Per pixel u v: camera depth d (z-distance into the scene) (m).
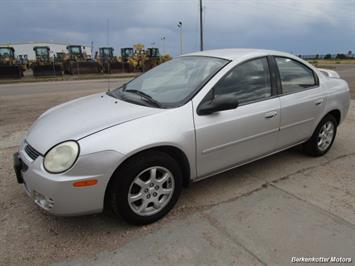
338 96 4.28
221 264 2.28
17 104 9.05
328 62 54.69
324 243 2.50
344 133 5.48
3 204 3.10
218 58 3.38
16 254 2.40
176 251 2.42
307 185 3.48
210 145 2.95
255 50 3.63
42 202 2.47
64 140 2.44
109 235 2.62
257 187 3.44
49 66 23.97
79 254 2.40
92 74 26.64
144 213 2.72
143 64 29.05
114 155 2.40
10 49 26.64
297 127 3.78
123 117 2.67
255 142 3.35
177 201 3.08
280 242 2.51
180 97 2.96
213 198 3.20
